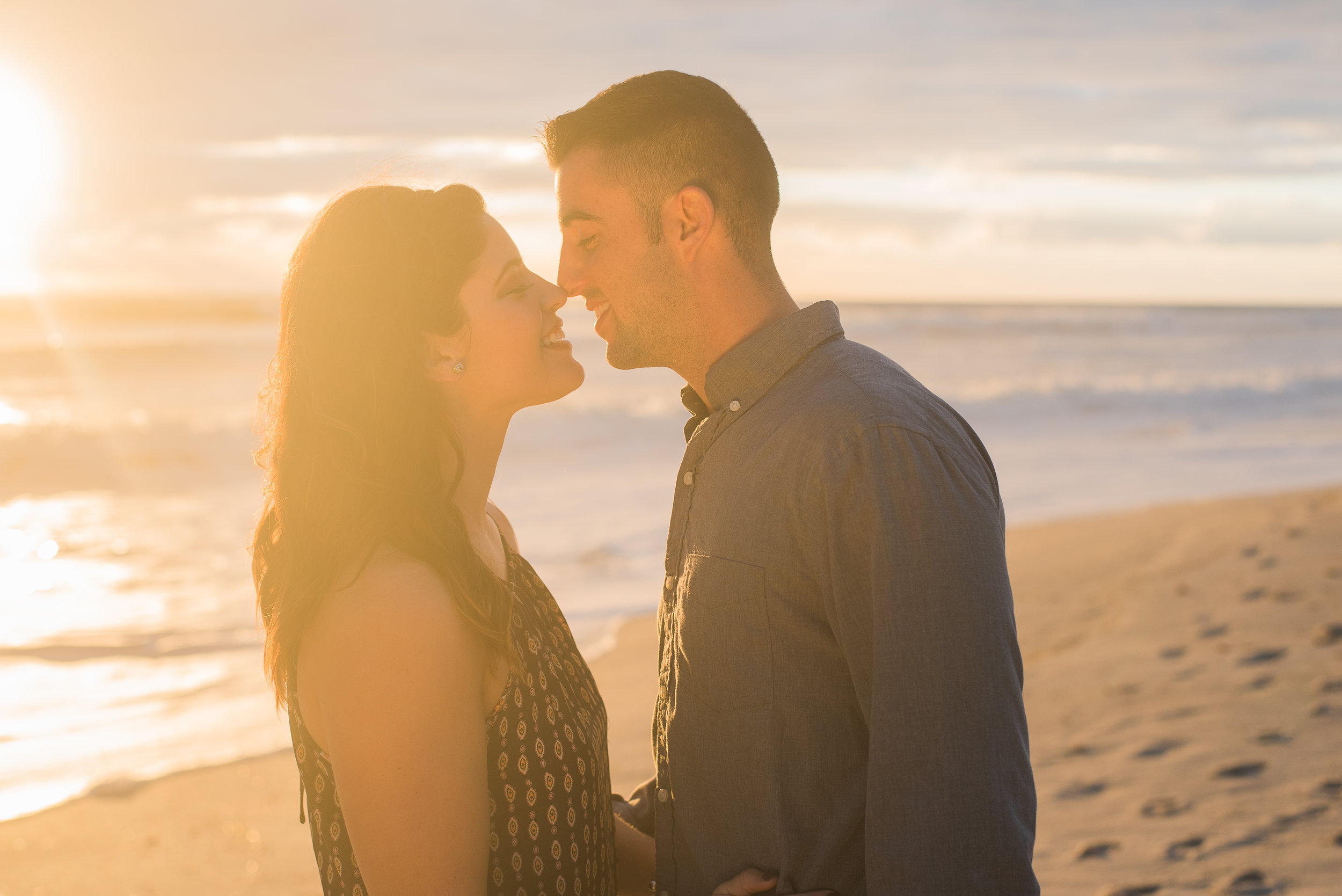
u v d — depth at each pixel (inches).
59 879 160.1
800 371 68.9
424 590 58.1
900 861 58.5
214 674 259.8
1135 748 175.2
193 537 423.5
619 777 187.8
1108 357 1550.2
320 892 157.2
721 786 67.9
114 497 515.5
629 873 78.6
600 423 706.2
